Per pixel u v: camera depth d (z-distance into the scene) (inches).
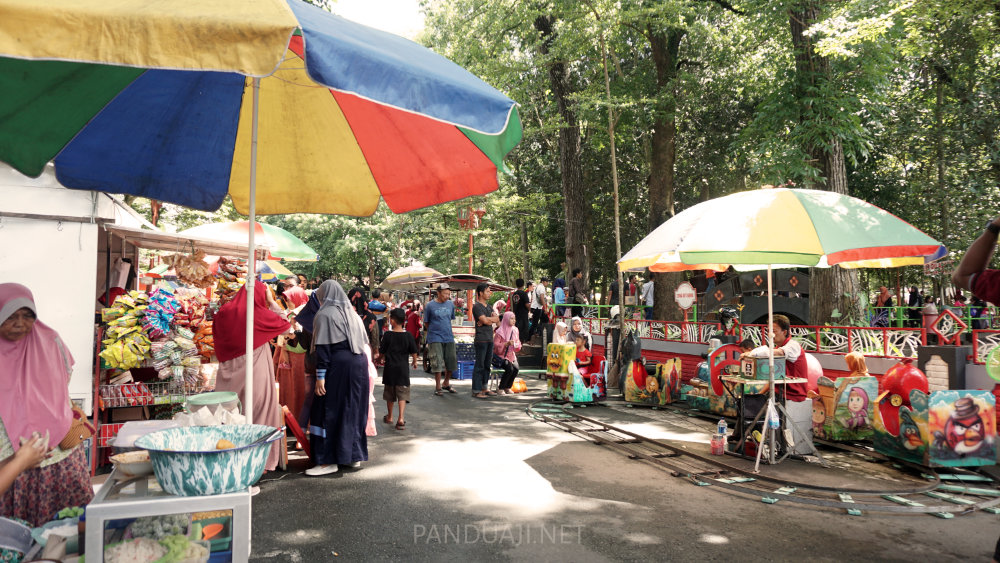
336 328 254.1
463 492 228.4
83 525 100.2
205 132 176.9
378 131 174.6
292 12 97.0
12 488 131.3
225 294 251.0
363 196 195.6
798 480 248.7
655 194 831.1
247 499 99.5
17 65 129.1
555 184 1210.6
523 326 687.7
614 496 226.2
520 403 454.0
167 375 229.9
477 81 127.6
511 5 717.3
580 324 472.1
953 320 338.0
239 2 94.6
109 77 137.4
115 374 245.1
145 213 671.8
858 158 842.2
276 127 179.3
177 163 181.2
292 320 313.0
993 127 735.7
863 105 538.0
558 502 217.6
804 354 294.7
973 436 265.4
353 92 96.0
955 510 212.2
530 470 260.8
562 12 580.7
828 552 175.0
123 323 229.1
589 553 171.6
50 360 132.7
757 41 654.5
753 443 293.3
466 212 1026.7
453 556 168.1
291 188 194.1
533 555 169.5
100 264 282.4
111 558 93.9
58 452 136.9
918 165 907.4
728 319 486.6
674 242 258.5
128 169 177.3
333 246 1562.5
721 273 727.7
